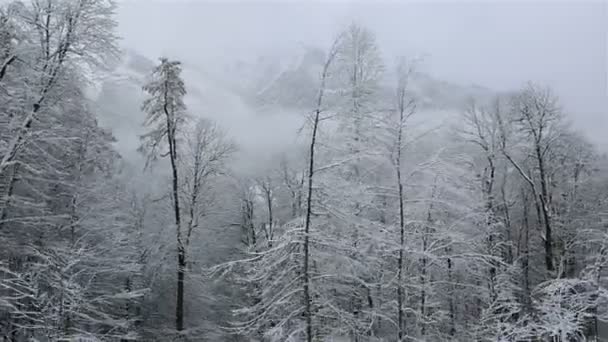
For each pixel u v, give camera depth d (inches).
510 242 775.1
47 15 620.7
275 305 502.6
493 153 868.6
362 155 542.3
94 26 634.8
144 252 865.5
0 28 590.6
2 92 597.0
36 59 615.5
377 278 616.4
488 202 798.5
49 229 706.8
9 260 671.1
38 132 568.4
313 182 518.3
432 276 724.0
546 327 520.4
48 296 576.4
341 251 522.0
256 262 533.3
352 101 543.8
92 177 823.7
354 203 573.3
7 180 654.5
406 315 650.2
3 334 589.9
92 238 773.3
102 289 768.9
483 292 713.6
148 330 855.7
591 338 718.5
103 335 618.2
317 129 526.3
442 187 635.5
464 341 706.2
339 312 510.9
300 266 515.8
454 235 631.2
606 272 632.4
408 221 604.7
